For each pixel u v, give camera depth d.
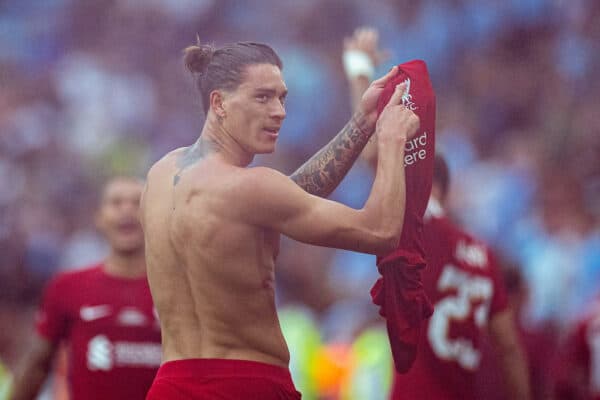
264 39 61.47
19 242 47.00
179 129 58.53
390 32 57.56
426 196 14.78
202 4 63.84
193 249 13.90
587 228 36.09
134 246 20.91
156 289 14.34
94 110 59.88
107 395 20.52
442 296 19.31
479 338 19.61
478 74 52.03
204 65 14.48
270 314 14.09
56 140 58.19
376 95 15.03
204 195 13.88
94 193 54.84
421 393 19.20
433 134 14.87
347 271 42.97
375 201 13.80
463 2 55.00
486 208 43.09
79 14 64.88
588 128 45.44
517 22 53.47
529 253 37.25
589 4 51.28
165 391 14.01
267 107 14.05
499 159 45.91
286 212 13.61
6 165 55.66
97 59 62.81
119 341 20.55
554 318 34.75
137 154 57.31
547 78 50.62
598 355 22.64
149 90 61.38
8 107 58.81
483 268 19.81
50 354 21.30
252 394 13.78
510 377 20.06
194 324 14.02
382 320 30.33
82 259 48.00
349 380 30.56
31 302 41.72
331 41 59.66
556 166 43.16
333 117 55.88
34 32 64.88
